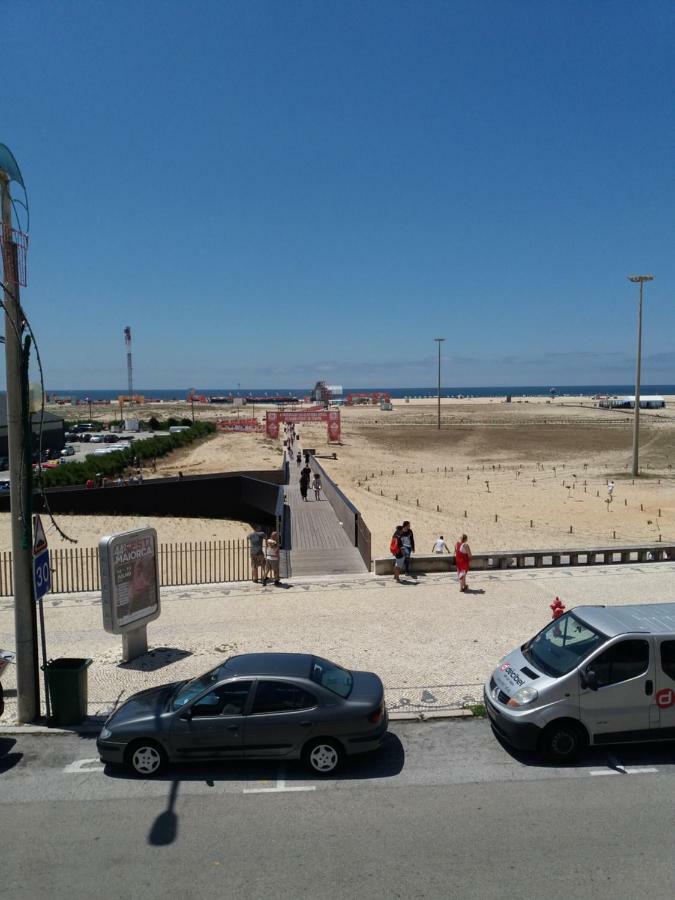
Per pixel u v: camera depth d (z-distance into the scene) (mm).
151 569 13055
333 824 7129
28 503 9914
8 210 9672
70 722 9906
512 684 8898
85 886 6156
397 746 9016
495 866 6359
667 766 8391
